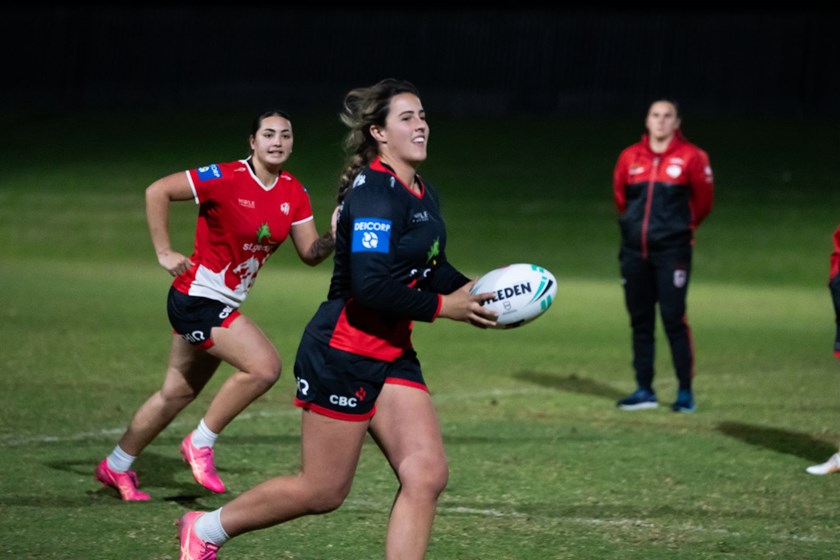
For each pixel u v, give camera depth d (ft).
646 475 85.81
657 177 111.75
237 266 75.25
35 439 93.71
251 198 74.64
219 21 370.94
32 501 75.72
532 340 158.30
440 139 327.26
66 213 276.82
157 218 74.18
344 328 53.26
